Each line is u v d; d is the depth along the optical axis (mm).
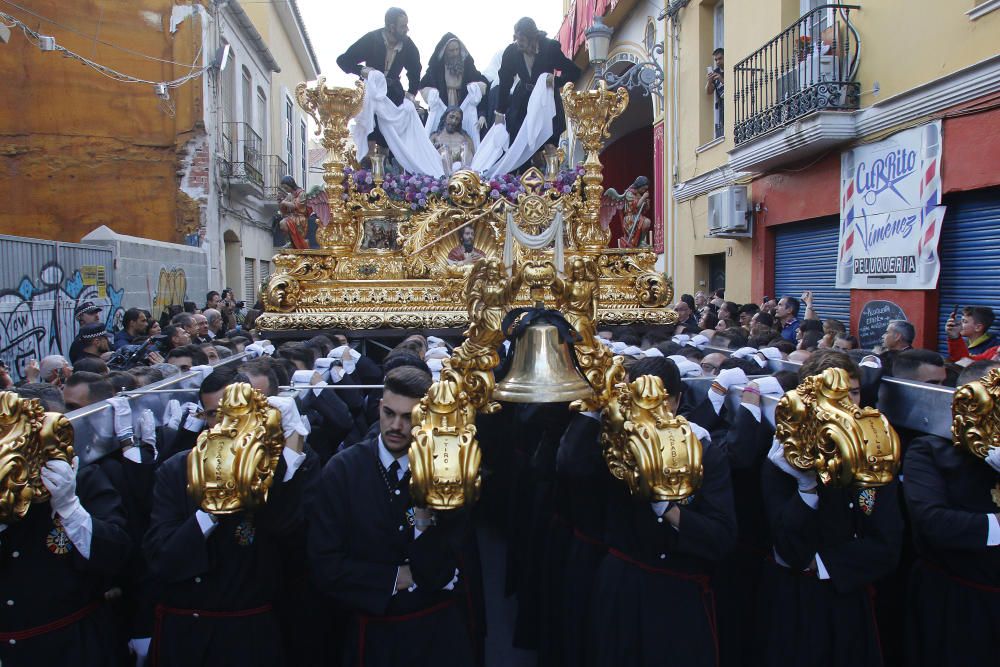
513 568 4145
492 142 7285
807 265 11086
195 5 15648
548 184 6461
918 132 8281
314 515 2668
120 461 3287
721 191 12531
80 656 2672
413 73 7621
